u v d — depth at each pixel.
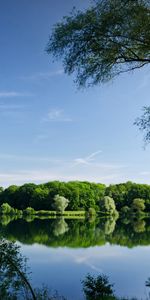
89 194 106.19
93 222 67.94
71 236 39.88
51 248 29.97
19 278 8.62
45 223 62.91
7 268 8.42
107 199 97.50
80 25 9.53
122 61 10.28
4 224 58.91
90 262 23.44
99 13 9.47
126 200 106.69
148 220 77.19
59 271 20.38
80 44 9.79
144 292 15.70
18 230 46.81
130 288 16.48
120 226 56.38
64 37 9.80
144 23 9.17
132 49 10.02
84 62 10.06
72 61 10.03
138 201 97.25
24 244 32.59
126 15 9.17
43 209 101.81
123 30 9.39
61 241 35.06
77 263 23.08
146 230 47.94
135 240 35.84
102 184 121.44
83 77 10.28
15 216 88.56
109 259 24.52
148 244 32.47
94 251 28.22
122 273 20.03
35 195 102.31
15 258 8.72
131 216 94.38
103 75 10.36
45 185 107.19
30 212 94.62
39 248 30.02
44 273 19.78
